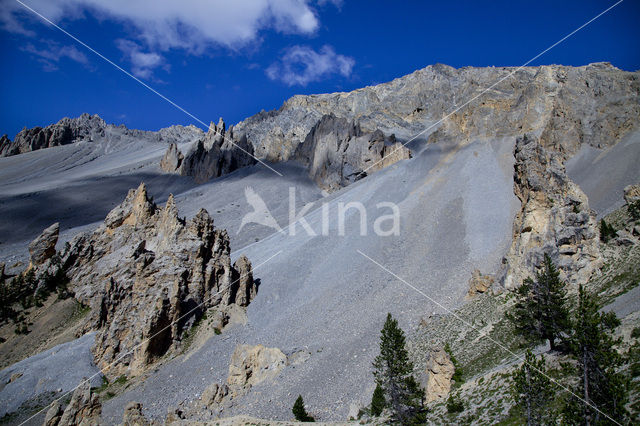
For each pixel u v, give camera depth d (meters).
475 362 56.91
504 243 101.12
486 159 162.50
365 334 79.06
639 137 138.38
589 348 34.44
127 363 83.12
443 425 44.34
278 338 86.12
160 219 123.88
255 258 134.88
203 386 74.06
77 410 56.50
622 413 31.16
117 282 104.06
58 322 105.62
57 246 161.75
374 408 55.12
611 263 64.94
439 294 88.00
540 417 36.06
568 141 154.25
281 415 61.91
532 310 53.16
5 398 76.75
